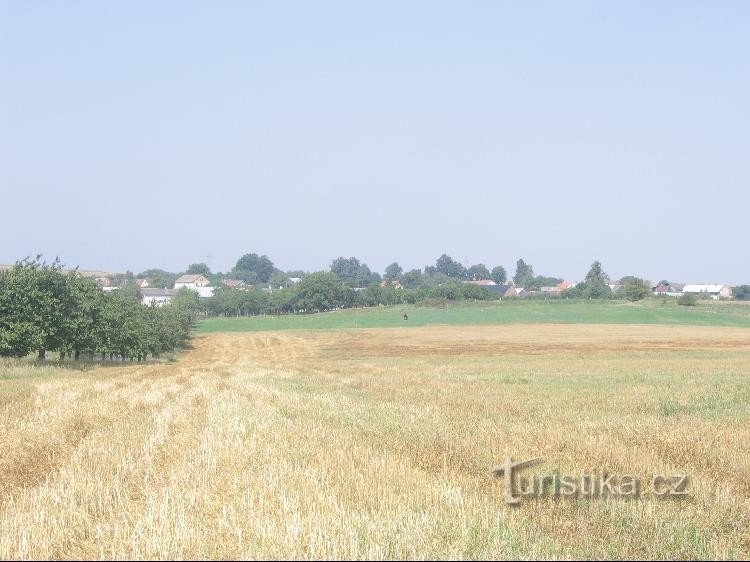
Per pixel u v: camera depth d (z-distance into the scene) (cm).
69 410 2208
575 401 2575
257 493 1109
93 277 6406
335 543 866
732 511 1090
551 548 885
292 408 2316
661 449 1580
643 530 984
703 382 3388
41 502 1078
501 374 4159
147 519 959
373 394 2936
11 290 4906
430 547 867
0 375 4003
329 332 11412
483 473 1316
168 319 8106
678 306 15850
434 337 9888
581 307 15775
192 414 2167
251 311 17938
